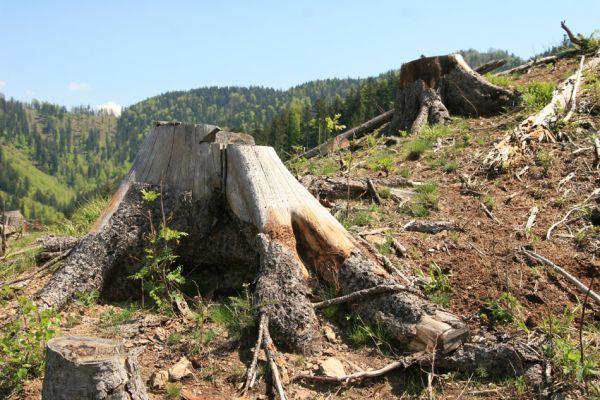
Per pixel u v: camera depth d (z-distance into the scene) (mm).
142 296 5312
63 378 3256
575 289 4953
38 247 7082
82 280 5223
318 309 4688
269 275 4719
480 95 11492
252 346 4348
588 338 4199
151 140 5746
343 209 6828
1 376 4027
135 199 5523
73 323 4770
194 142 5547
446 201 7191
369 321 4500
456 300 4805
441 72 12031
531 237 5977
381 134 13133
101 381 3240
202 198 5488
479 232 6148
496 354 3891
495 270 5238
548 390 3619
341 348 4371
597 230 5996
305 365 4137
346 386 3936
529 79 13383
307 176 7805
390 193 7379
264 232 5035
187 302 5191
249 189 5254
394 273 5043
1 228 7195
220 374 4047
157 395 3822
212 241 5520
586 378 3641
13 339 4195
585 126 8867
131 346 4418
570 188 7078
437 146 9648
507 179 7664
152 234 5293
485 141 9375
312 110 47219
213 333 4512
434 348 4023
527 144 8453
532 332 4246
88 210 8352
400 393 3869
